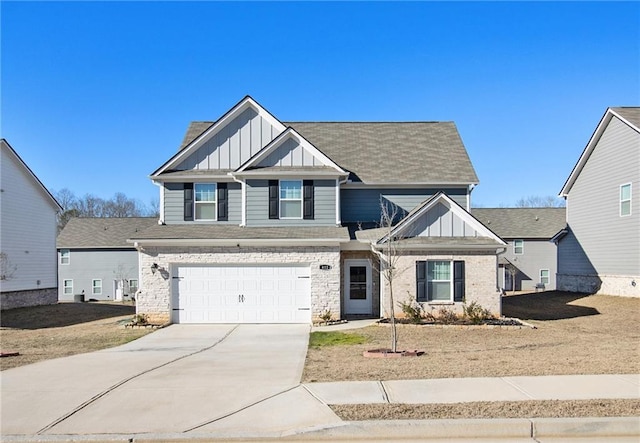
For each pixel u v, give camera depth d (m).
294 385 8.91
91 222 45.59
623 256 24.23
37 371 10.45
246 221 20.23
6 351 13.10
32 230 26.86
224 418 7.23
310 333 16.16
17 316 22.45
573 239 28.75
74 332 17.47
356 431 6.64
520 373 9.52
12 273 23.66
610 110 24.64
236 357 12.01
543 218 43.53
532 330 16.38
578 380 8.91
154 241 18.66
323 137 25.16
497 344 13.50
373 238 19.33
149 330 17.34
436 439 6.63
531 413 7.08
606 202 25.56
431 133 25.78
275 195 20.28
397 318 18.31
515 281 41.25
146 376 9.87
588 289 27.09
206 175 20.70
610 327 17.11
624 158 24.11
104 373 10.20
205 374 9.99
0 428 6.98
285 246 18.84
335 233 19.27
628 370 9.73
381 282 18.80
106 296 42.41
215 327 17.94
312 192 20.33
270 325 18.30
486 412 7.13
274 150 20.69
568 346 13.02
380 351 12.08
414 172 22.39
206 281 18.89
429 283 18.56
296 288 18.88
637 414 7.02
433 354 11.89
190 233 19.41
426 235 18.81
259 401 7.98
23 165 25.58
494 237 18.55
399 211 21.98
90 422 7.17
